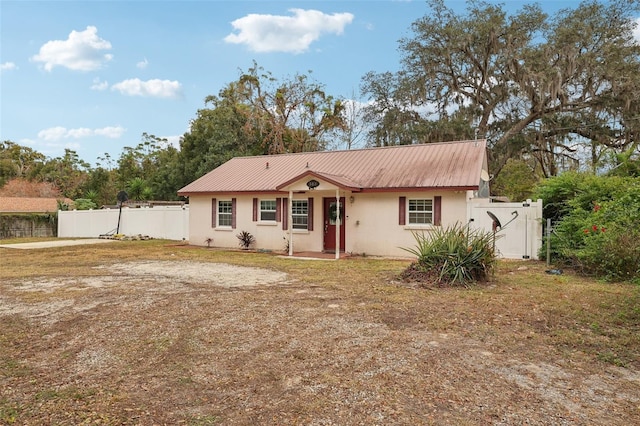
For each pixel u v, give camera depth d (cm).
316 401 345
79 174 5262
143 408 337
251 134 3194
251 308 670
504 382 381
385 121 2978
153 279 970
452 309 656
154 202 2666
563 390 364
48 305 704
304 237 1606
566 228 1125
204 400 351
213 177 1912
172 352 471
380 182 1454
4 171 5397
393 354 456
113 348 486
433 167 1462
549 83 2400
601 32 2488
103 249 1742
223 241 1789
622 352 459
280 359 445
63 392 369
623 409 329
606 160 1633
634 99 2364
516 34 2627
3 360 451
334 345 488
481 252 895
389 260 1354
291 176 1695
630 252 887
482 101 2892
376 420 311
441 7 2806
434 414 320
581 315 610
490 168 2767
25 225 2662
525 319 596
